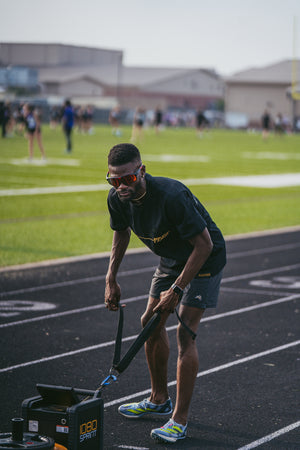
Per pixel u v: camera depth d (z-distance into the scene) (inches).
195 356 213.9
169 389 257.6
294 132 3607.3
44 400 181.5
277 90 4015.8
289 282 449.1
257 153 1775.3
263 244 589.0
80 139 2105.1
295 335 330.6
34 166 1208.8
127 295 405.7
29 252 526.3
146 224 209.9
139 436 215.8
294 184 1089.4
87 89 3750.0
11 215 706.8
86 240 583.8
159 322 215.2
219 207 810.8
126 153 194.9
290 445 210.1
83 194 882.1
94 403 177.9
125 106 4431.6
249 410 236.7
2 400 242.2
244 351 303.6
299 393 253.6
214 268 215.8
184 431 212.4
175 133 2834.6
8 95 3006.9
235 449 206.7
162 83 4532.5
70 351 301.6
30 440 158.6
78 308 375.9
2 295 399.2
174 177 1099.9
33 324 343.3
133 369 279.3
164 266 222.7
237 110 4101.9
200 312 216.7
